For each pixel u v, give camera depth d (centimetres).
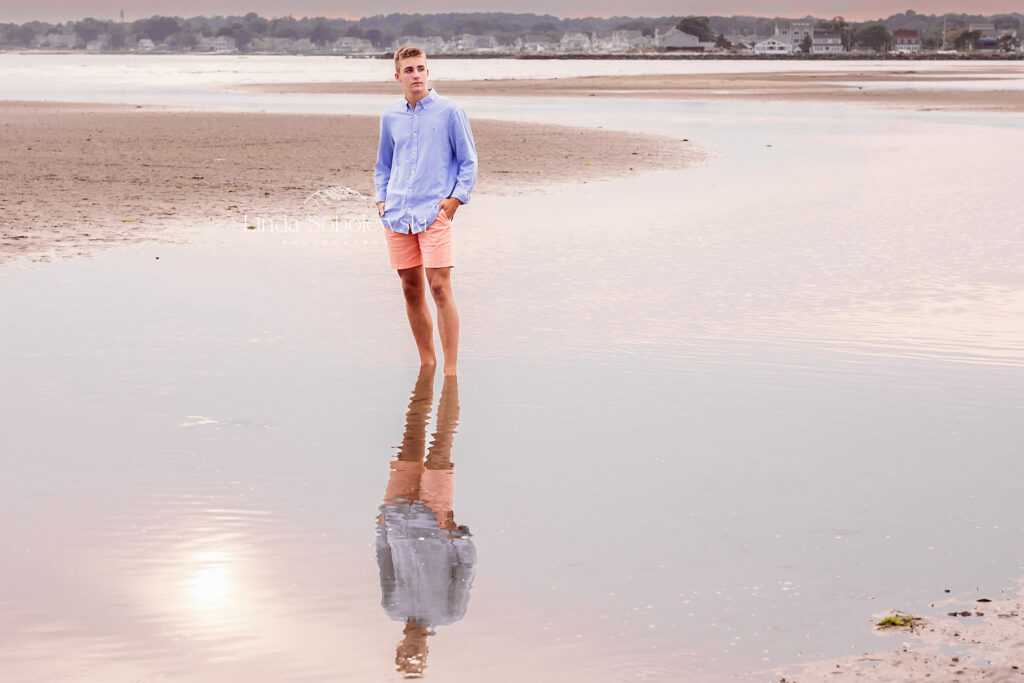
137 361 646
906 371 624
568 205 1420
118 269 951
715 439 505
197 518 406
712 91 6353
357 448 492
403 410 554
